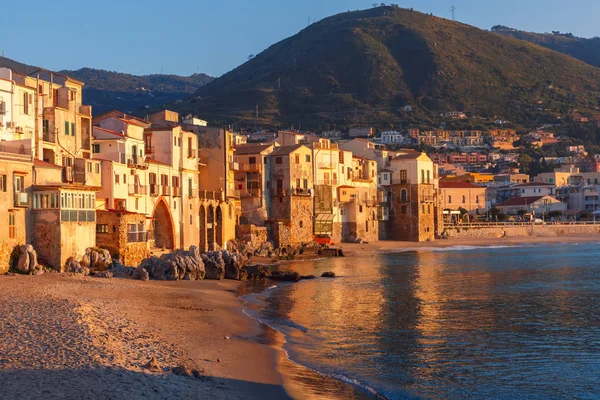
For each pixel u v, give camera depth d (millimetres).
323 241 144000
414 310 62719
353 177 160875
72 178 79438
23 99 76438
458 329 53344
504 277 93188
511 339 49750
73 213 71438
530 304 66875
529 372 40781
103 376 31109
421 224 172625
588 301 69188
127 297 58875
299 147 142500
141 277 74188
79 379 30297
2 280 61062
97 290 60562
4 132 72625
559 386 38125
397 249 153375
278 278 88875
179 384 31781
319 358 42562
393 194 174125
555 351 46031
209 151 120688
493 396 36281
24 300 50156
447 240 178750
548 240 188250
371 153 176875
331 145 157875
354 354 44094
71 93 84500
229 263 87062
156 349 38594
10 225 66375
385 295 73438
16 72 78688
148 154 104000
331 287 80938
